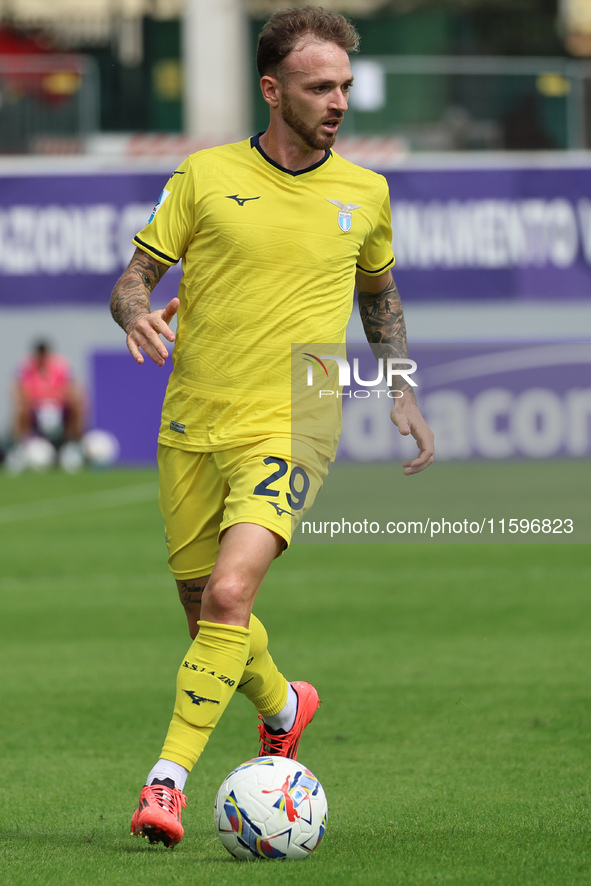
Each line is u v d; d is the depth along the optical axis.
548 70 80.25
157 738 18.81
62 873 11.30
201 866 11.55
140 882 10.88
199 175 13.64
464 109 80.38
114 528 47.56
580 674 23.19
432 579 36.09
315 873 11.13
